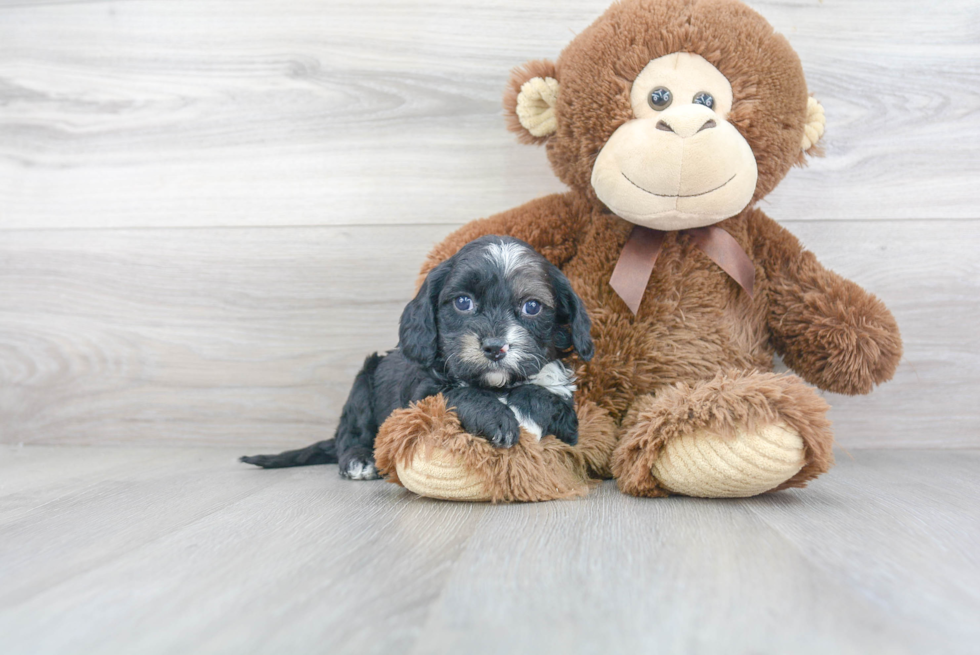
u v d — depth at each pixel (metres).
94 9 2.65
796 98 1.92
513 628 0.91
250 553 1.25
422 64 2.55
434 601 1.01
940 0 2.39
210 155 2.63
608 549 1.24
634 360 1.97
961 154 2.40
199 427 2.65
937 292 2.42
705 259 2.03
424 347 1.77
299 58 2.59
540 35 2.51
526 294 1.72
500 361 1.65
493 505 1.62
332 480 2.00
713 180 1.78
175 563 1.21
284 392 2.62
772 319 2.07
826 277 2.01
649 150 1.77
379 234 2.58
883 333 1.90
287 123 2.60
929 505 1.60
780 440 1.55
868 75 2.41
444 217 2.56
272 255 2.61
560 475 1.72
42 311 2.68
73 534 1.41
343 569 1.16
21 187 2.68
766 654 0.84
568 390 1.83
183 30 2.62
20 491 1.85
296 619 0.95
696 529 1.38
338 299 2.60
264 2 2.59
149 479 2.02
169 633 0.92
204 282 2.64
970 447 2.43
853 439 2.46
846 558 1.19
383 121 2.57
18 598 1.05
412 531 1.39
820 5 2.41
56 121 2.68
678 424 1.61
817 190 2.44
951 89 2.40
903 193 2.42
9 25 2.67
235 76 2.62
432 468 1.58
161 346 2.66
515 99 2.11
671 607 0.98
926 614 0.95
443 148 2.56
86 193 2.67
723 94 1.87
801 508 1.57
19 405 2.68
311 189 2.60
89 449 2.60
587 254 2.07
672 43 1.86
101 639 0.90
